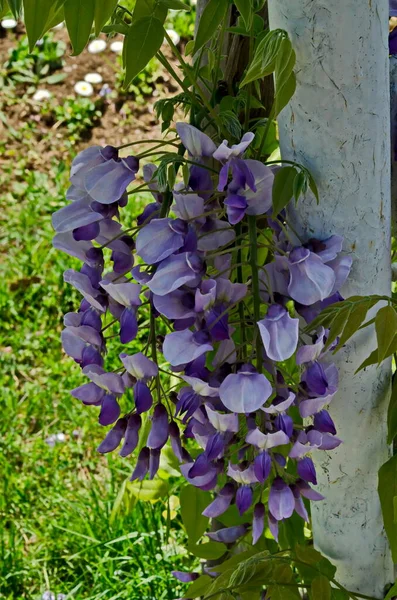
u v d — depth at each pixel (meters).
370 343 0.85
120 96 2.86
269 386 0.78
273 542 0.99
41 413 1.87
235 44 0.89
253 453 0.82
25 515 1.63
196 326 0.79
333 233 0.81
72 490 1.69
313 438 0.81
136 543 1.47
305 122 0.79
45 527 1.59
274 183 0.79
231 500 0.85
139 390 0.81
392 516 0.85
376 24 0.76
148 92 2.86
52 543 1.55
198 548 0.96
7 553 1.56
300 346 0.82
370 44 0.77
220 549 0.96
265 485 0.90
